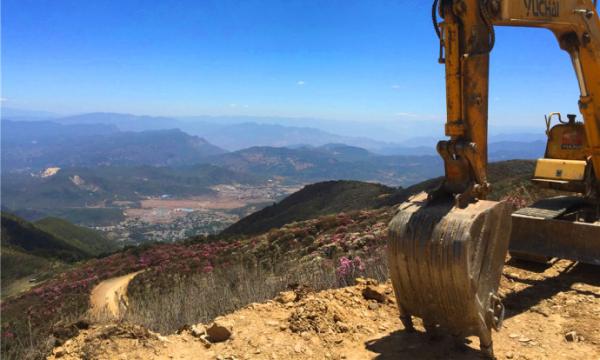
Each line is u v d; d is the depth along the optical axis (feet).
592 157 24.67
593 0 20.90
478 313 14.21
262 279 27.32
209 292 25.02
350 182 272.31
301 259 64.23
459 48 14.85
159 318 21.34
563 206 26.55
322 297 20.33
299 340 16.38
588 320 18.99
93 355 15.02
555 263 26.63
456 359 15.10
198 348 15.96
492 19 16.12
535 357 15.85
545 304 20.88
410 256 14.66
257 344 16.07
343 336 16.78
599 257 23.00
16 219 412.16
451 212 14.51
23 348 17.43
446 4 14.69
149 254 158.61
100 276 140.67
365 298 20.65
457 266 13.67
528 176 76.74
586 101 22.54
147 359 14.96
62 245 401.49
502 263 15.99
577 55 21.70
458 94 14.96
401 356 15.31
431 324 15.84
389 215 90.63
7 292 222.89
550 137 28.07
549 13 18.69
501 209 15.30
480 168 15.34
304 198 279.28
